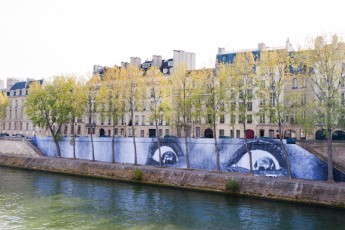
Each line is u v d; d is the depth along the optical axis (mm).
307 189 38906
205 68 53219
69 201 39688
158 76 58688
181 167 55875
